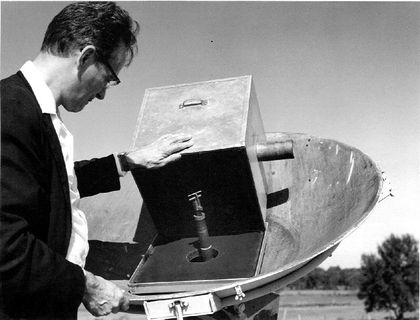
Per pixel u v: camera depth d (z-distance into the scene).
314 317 31.98
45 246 1.71
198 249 2.46
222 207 2.52
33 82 1.88
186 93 2.67
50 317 1.72
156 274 2.38
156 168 2.38
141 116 2.61
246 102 2.51
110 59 2.02
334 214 2.32
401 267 37.34
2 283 1.62
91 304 1.84
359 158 2.48
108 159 2.41
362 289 38.41
